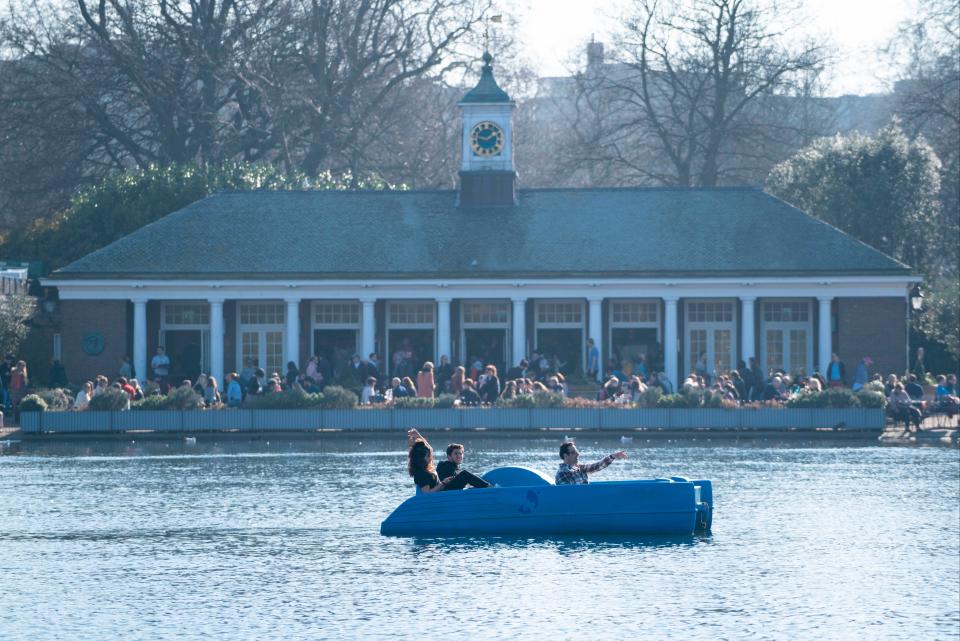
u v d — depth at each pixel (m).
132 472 144.75
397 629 79.75
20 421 186.38
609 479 135.62
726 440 179.88
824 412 184.62
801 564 96.06
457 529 106.62
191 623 81.06
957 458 155.75
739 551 100.56
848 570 93.94
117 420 185.38
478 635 78.56
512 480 110.75
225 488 131.75
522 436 184.62
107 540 104.94
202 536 106.50
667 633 78.94
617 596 87.06
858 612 83.31
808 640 77.81
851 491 128.12
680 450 165.00
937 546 101.81
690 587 89.25
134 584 90.50
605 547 102.56
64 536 106.50
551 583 90.56
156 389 197.12
